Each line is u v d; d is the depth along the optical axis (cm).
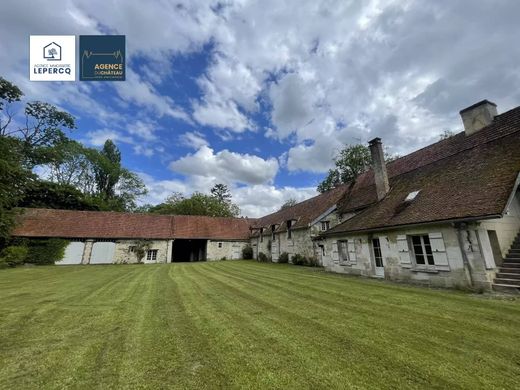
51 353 381
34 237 2294
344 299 707
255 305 657
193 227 3088
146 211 4928
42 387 293
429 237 908
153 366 338
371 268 1182
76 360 358
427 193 1074
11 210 2094
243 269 1691
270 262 2498
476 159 1023
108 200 4062
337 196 2036
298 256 2066
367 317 534
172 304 680
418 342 400
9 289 948
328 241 1512
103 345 409
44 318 559
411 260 989
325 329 465
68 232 2450
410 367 323
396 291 806
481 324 474
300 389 279
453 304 622
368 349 377
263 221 3203
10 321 539
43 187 2830
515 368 318
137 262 2620
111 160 4481
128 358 362
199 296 784
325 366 329
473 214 756
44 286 1020
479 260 766
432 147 1438
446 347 380
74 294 836
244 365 335
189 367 334
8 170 1983
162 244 2775
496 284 742
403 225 982
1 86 2216
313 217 2017
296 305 650
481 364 329
